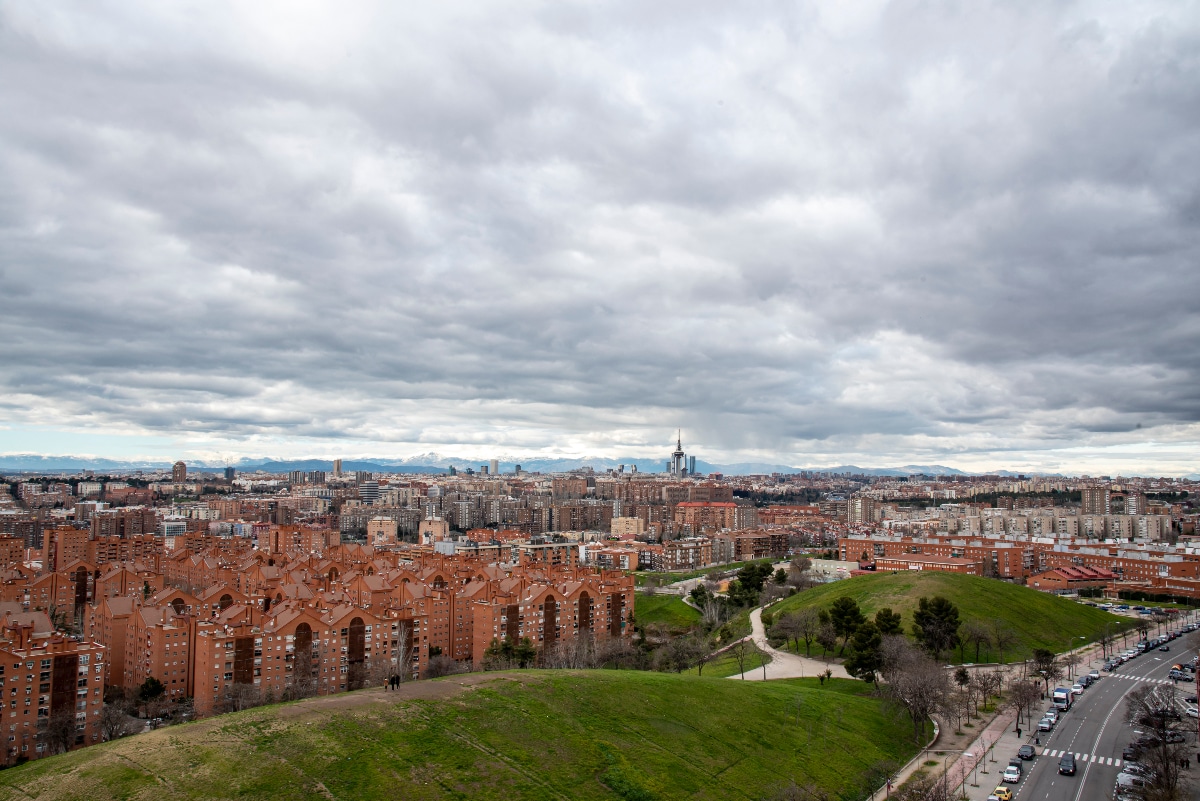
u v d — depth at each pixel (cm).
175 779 13300
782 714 19438
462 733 15650
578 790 14588
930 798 14988
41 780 13475
